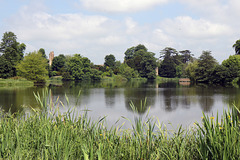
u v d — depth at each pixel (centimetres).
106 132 442
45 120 429
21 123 438
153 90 3303
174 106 1717
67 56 9262
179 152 354
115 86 4262
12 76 5225
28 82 4453
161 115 1325
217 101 2006
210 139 339
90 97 2314
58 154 307
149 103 1881
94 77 7750
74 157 337
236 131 327
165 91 3122
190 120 1174
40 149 345
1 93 2464
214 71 5622
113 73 9012
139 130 413
